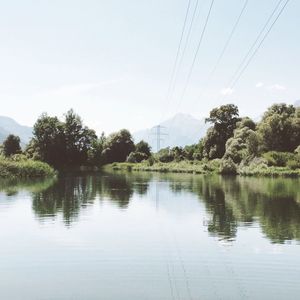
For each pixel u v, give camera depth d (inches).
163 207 1353.3
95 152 5064.0
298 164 3262.8
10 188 1984.5
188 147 5482.3
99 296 557.0
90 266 685.9
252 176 3149.6
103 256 740.7
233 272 653.3
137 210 1286.9
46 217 1144.2
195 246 817.5
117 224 1047.0
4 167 2640.3
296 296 555.8
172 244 831.7
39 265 692.7
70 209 1299.2
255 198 1594.5
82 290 579.5
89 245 824.9
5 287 592.7
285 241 856.9
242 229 981.8
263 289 581.3
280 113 4456.2
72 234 925.8
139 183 2460.6
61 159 4549.7
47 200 1518.2
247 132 4035.4
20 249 791.7
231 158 3767.2
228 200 1540.4
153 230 973.8
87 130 4783.5
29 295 562.9
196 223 1063.6
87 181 2608.3
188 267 678.5
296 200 1520.7
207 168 3848.4
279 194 1733.5
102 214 1202.0
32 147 4498.0
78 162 4724.4
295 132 3863.2
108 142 5428.2
